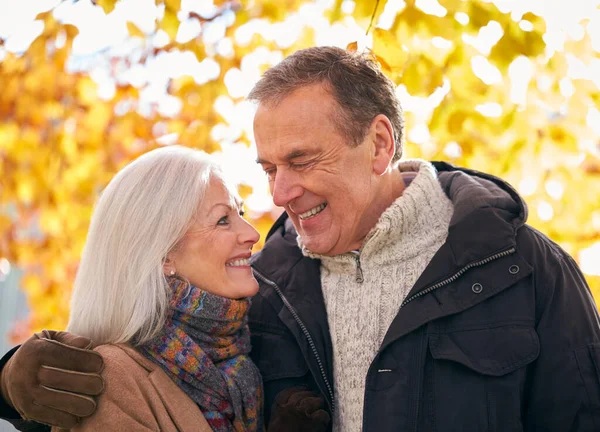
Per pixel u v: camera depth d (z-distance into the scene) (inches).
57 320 194.9
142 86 180.7
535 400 81.4
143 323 82.7
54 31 172.4
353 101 85.7
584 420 79.7
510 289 83.7
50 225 186.2
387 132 88.7
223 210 87.2
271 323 91.7
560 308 83.0
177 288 84.3
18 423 83.4
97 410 77.8
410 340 83.2
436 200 90.2
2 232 195.5
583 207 156.6
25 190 185.9
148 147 178.2
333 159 85.0
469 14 119.6
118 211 85.3
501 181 92.3
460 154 152.2
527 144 148.1
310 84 85.1
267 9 160.4
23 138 183.3
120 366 79.9
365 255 87.9
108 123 181.8
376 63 90.5
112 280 84.1
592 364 81.0
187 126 174.2
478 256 84.0
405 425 80.6
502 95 136.6
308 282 91.2
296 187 85.6
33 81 178.7
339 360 87.2
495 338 81.7
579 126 149.1
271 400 88.7
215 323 85.4
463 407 80.3
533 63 140.1
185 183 86.0
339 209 86.6
